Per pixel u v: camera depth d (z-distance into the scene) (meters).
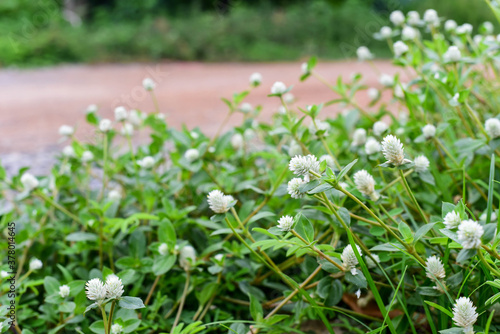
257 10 5.30
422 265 0.54
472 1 2.71
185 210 0.69
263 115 1.88
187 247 0.65
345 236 0.66
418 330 0.62
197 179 0.75
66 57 4.37
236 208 0.75
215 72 3.75
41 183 0.79
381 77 0.85
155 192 0.76
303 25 4.88
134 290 0.65
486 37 0.88
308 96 2.39
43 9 4.84
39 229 0.73
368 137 0.80
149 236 0.74
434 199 0.72
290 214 0.69
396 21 0.88
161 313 0.67
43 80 3.38
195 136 0.81
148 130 1.60
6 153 1.53
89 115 0.84
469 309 0.49
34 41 4.30
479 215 0.68
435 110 0.89
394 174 0.72
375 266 0.60
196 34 4.71
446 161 0.75
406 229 0.53
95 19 5.57
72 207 0.81
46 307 0.65
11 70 3.95
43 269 0.73
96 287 0.51
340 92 0.88
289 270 0.73
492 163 0.55
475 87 0.89
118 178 0.85
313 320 0.67
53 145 1.62
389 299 0.62
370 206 0.67
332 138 0.89
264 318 0.62
